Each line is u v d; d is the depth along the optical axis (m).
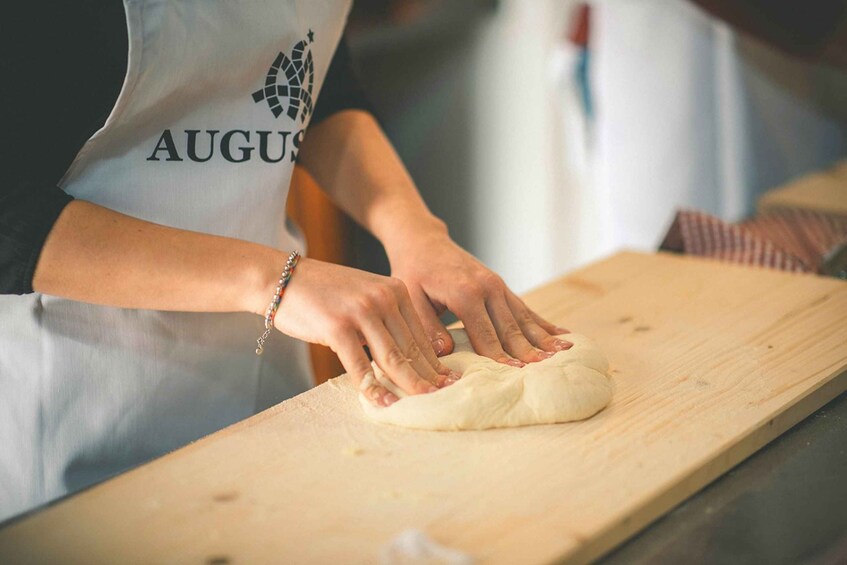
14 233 0.76
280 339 1.10
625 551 0.67
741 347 0.98
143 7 0.79
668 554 0.67
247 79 0.92
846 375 0.92
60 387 0.96
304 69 0.96
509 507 0.69
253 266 0.83
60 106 0.81
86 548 0.65
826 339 0.99
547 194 2.68
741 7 1.41
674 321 1.07
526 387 0.84
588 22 2.25
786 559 0.65
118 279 0.80
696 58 2.03
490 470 0.75
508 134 2.67
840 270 1.33
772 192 1.67
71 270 0.78
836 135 2.33
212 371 1.03
